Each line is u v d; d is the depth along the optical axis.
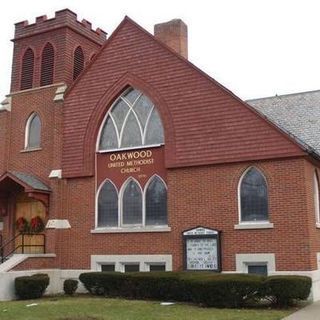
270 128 19.31
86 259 22.33
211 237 19.70
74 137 23.58
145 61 22.55
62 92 24.33
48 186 23.72
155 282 18.33
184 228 20.44
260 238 19.02
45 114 24.91
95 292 20.17
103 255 22.02
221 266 19.44
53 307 16.72
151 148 21.86
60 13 25.69
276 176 19.00
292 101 26.17
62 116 24.08
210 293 16.48
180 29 25.48
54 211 23.16
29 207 24.52
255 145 19.47
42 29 25.98
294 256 18.36
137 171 22.00
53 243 22.70
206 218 20.06
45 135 24.67
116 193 22.38
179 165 20.81
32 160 24.75
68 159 23.50
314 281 18.23
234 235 19.45
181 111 21.25
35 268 21.59
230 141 20.00
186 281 17.09
